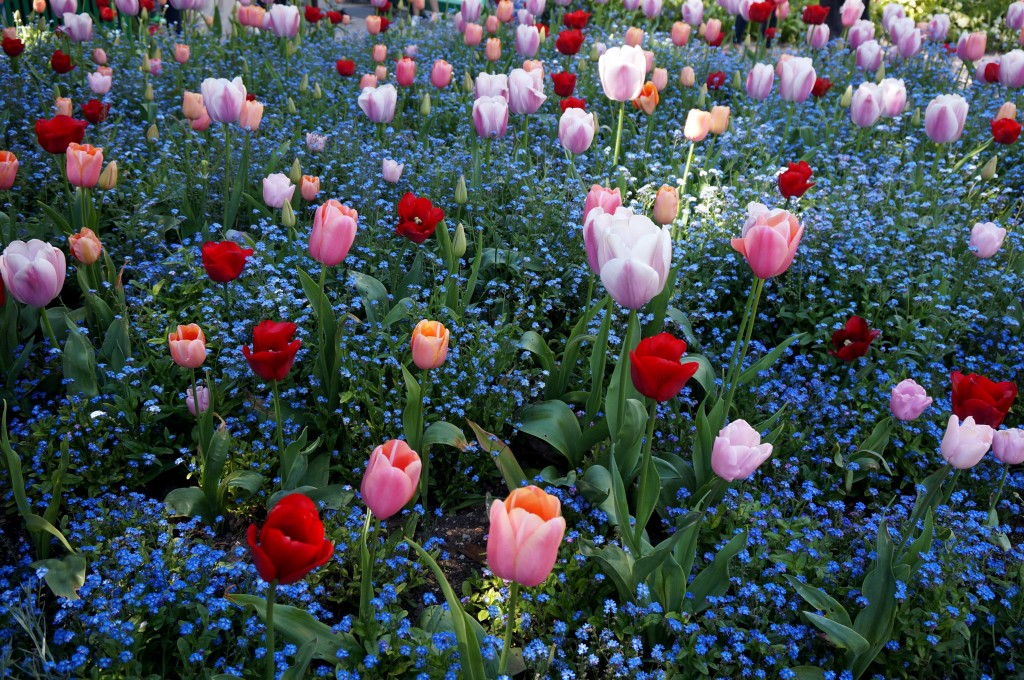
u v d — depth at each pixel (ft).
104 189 4.31
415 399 3.24
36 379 3.73
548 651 2.74
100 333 4.00
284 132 6.04
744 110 7.32
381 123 6.16
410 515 3.41
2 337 3.65
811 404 4.04
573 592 3.05
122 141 5.62
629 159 5.99
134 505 3.15
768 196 5.34
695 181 6.03
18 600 2.71
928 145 7.10
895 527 3.43
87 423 3.40
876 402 4.02
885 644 2.86
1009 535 3.74
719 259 4.70
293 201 4.99
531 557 2.06
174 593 2.78
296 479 3.34
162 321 3.91
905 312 4.59
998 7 14.01
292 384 3.81
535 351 3.89
